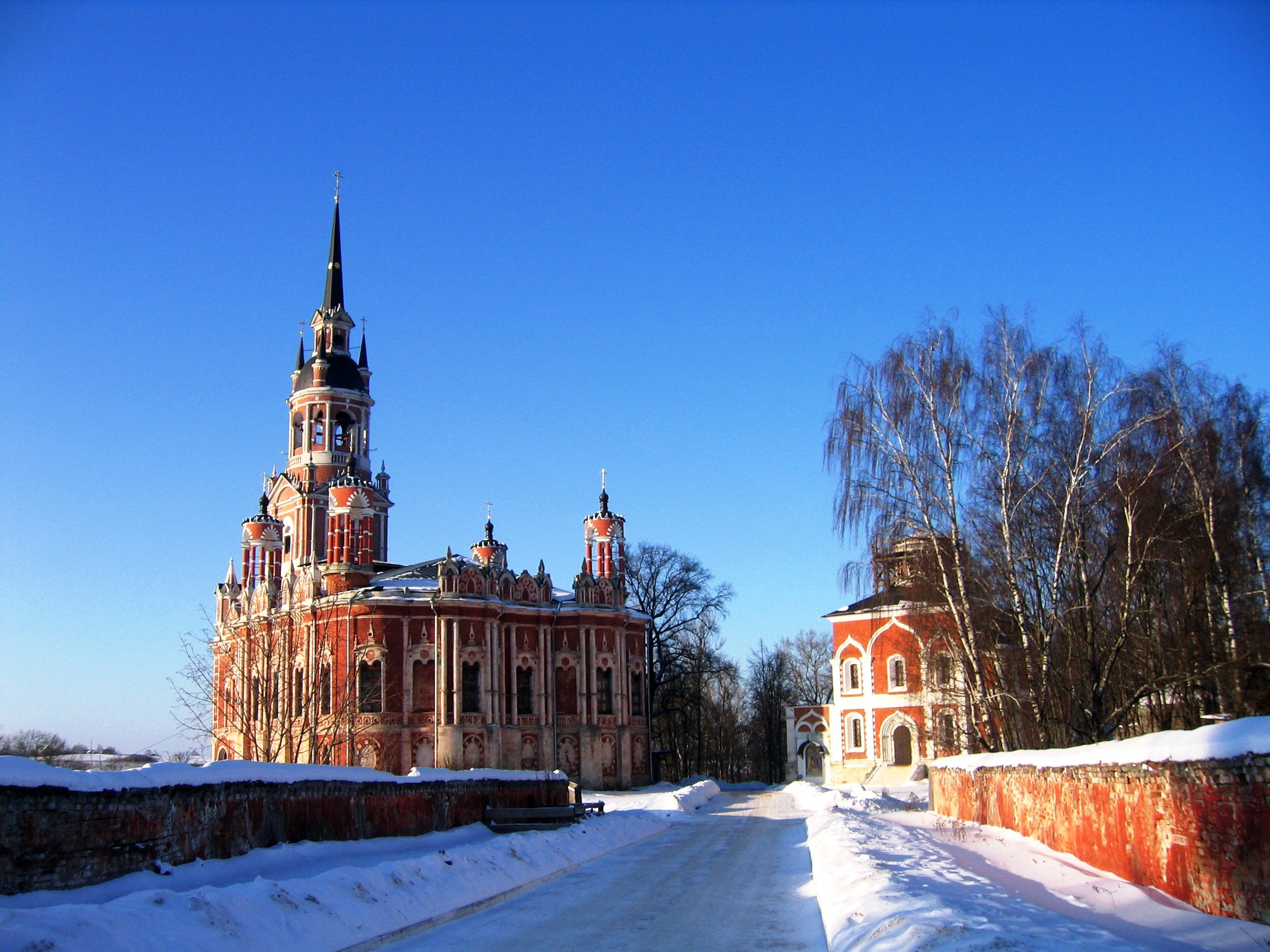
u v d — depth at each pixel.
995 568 42.75
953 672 47.28
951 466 42.81
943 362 43.22
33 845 19.09
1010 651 43.19
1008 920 16.11
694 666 105.31
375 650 75.38
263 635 72.50
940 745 52.59
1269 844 17.03
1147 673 41.53
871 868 22.17
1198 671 39.50
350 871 22.02
